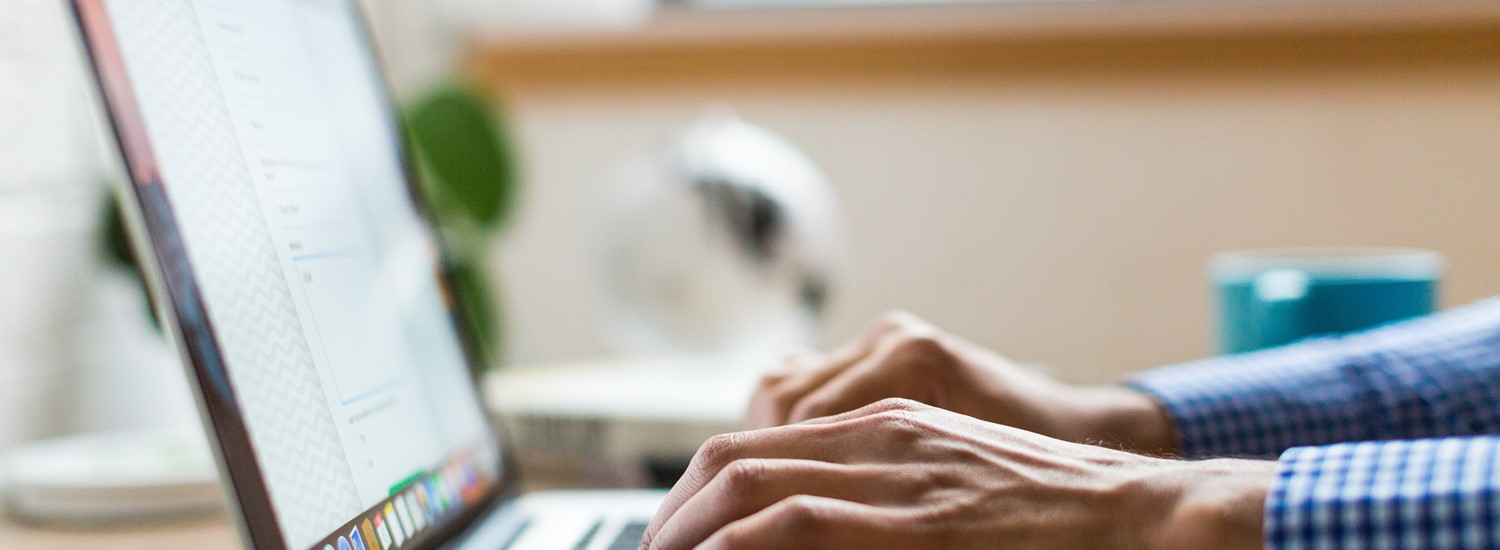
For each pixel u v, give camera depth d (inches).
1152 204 54.1
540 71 56.1
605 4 57.2
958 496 16.0
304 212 19.0
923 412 17.7
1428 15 51.3
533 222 56.7
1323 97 52.6
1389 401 28.6
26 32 33.8
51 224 35.3
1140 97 53.6
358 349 19.6
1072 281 54.9
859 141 55.2
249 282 16.4
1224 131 53.3
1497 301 31.4
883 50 54.4
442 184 42.7
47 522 27.1
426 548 19.8
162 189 14.9
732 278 42.7
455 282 26.6
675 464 31.9
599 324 56.6
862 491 15.9
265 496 15.1
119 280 38.4
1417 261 32.0
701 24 55.4
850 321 56.1
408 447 20.5
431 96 43.3
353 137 22.6
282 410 16.2
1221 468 16.5
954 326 55.6
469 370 25.6
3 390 33.1
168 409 40.9
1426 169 52.4
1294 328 31.0
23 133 34.0
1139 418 27.3
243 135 17.6
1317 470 15.5
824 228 43.9
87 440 33.5
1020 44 53.7
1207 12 52.8
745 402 33.3
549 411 32.5
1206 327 54.1
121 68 14.8
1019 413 25.0
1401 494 14.8
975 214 55.0
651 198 43.3
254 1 19.7
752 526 14.8
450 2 56.4
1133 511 15.8
